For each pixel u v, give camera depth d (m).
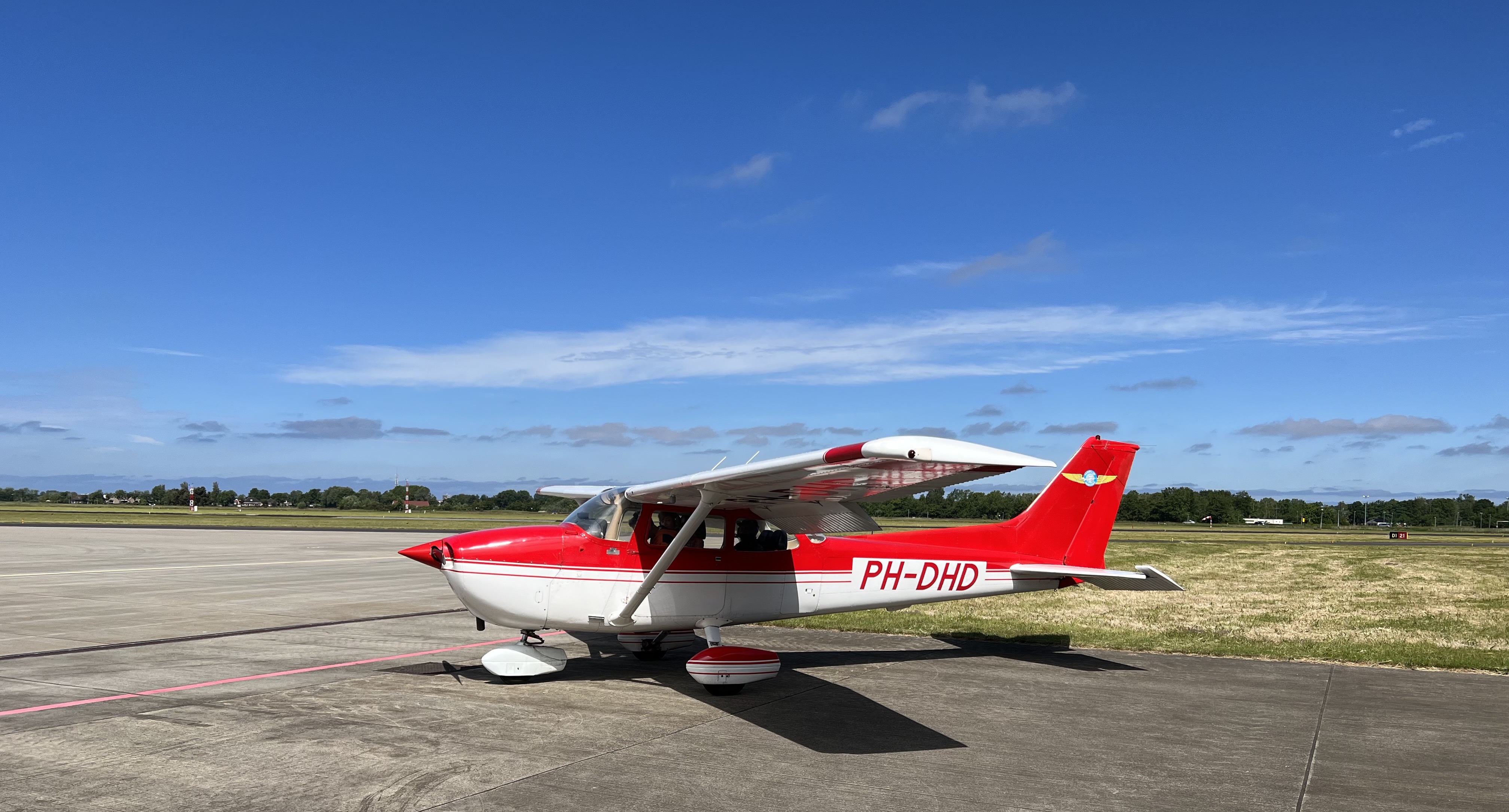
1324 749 5.95
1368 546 41.09
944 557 9.52
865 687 7.98
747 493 7.44
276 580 17.80
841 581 9.12
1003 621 12.37
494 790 4.79
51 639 10.02
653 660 9.15
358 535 38.06
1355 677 8.59
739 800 4.71
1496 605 14.09
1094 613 13.31
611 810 4.51
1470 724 6.66
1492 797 4.96
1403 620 12.41
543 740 5.90
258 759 5.31
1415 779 5.29
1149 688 8.01
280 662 8.71
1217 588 17.28
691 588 8.40
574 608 8.03
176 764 5.17
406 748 5.63
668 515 8.42
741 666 7.44
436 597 14.78
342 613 12.70
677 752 5.67
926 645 10.45
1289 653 9.80
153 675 7.98
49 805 4.43
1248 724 6.65
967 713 6.96
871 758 5.61
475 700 7.11
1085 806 4.73
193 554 24.97
